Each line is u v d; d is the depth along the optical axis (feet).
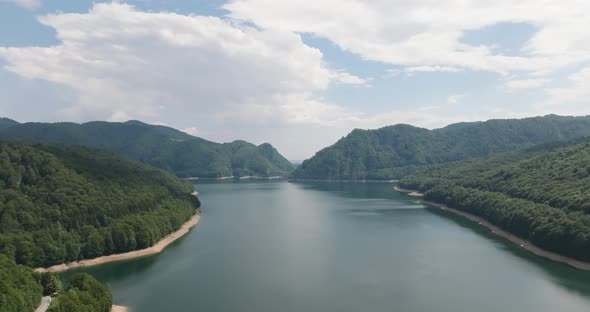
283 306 491.31
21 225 652.89
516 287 550.36
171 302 503.61
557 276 593.83
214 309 481.05
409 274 611.88
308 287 558.15
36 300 438.81
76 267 648.79
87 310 396.78
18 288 417.90
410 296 522.06
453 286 556.92
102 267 653.71
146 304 496.64
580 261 639.35
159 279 594.24
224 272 627.46
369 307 487.20
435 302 501.56
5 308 371.76
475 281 576.61
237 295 527.81
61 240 655.35
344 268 645.10
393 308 483.51
